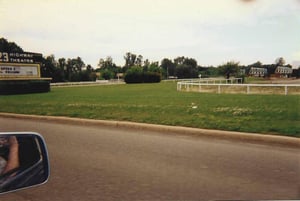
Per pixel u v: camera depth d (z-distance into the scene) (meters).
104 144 5.69
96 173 4.10
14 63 19.62
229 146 5.45
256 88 16.89
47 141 5.95
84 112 9.53
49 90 19.66
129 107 10.30
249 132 6.18
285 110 8.66
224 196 3.35
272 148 5.28
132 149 5.30
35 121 8.59
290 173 4.02
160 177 3.93
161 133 6.71
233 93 16.28
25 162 1.53
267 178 3.84
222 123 7.07
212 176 3.95
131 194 3.40
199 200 3.25
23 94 17.20
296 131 6.04
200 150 5.20
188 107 9.90
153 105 10.69
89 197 3.34
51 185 3.69
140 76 32.00
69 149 5.34
